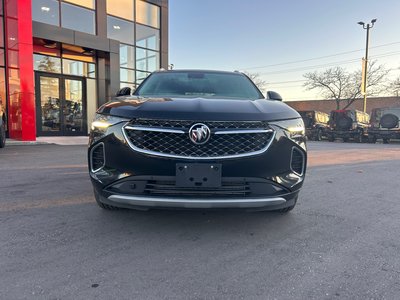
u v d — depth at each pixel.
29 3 11.37
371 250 2.76
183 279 2.24
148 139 2.67
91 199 4.12
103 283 2.16
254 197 2.69
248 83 4.27
